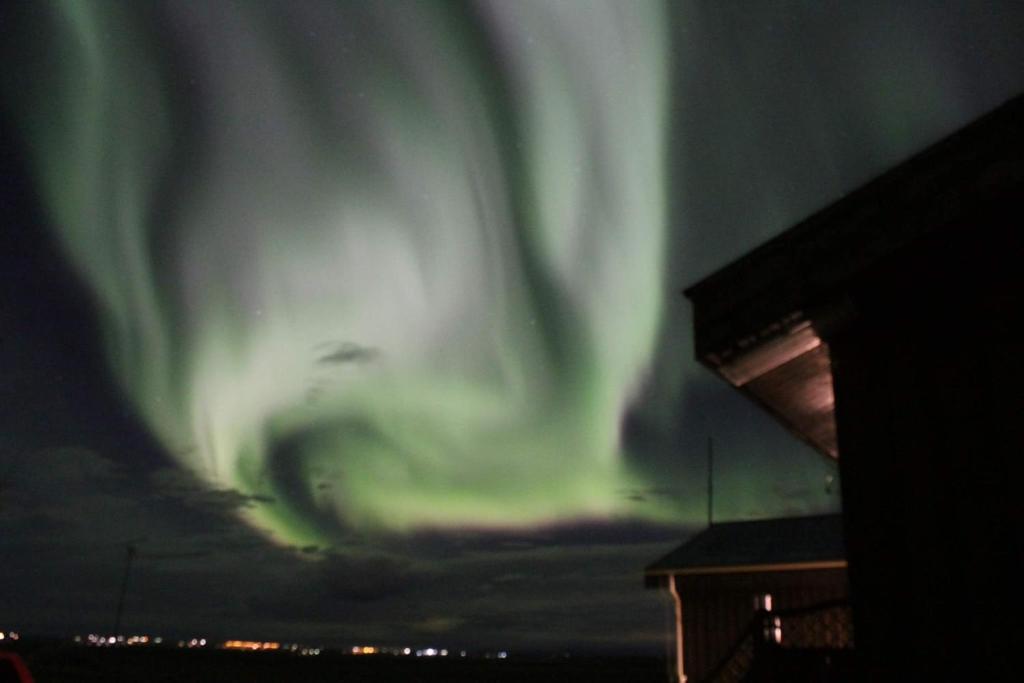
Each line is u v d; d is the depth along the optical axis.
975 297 4.61
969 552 4.24
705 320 5.90
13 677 7.00
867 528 4.74
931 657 4.25
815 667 5.47
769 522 15.43
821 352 5.99
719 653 13.85
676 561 14.91
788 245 5.48
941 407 4.59
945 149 4.80
